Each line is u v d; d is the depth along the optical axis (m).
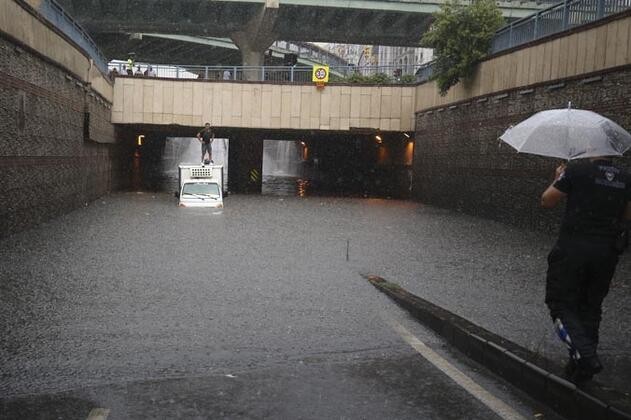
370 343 6.57
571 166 5.05
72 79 21.45
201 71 38.66
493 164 23.42
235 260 12.42
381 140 41.91
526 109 21.05
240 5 46.38
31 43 15.95
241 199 32.22
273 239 16.02
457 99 27.62
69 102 21.27
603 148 5.12
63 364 5.71
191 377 5.42
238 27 49.53
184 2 46.31
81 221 18.91
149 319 7.48
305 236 16.84
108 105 31.84
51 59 18.09
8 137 14.32
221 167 26.52
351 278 10.65
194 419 4.50
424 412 4.69
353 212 25.58
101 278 10.07
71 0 44.81
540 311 8.06
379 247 14.90
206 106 35.50
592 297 5.05
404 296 8.57
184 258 12.49
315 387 5.20
